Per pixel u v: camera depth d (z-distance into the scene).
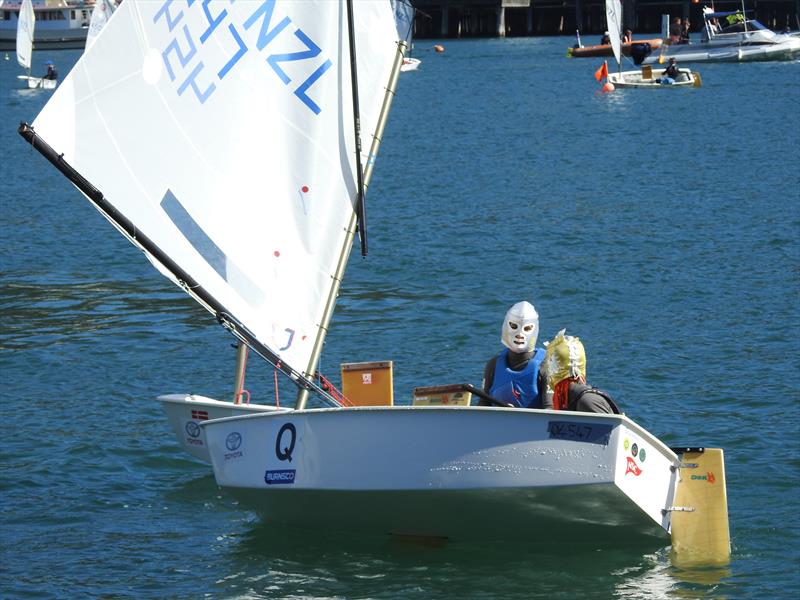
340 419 15.18
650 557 15.59
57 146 15.69
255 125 17.14
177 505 18.05
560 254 38.12
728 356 25.78
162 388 24.27
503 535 15.84
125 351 27.17
